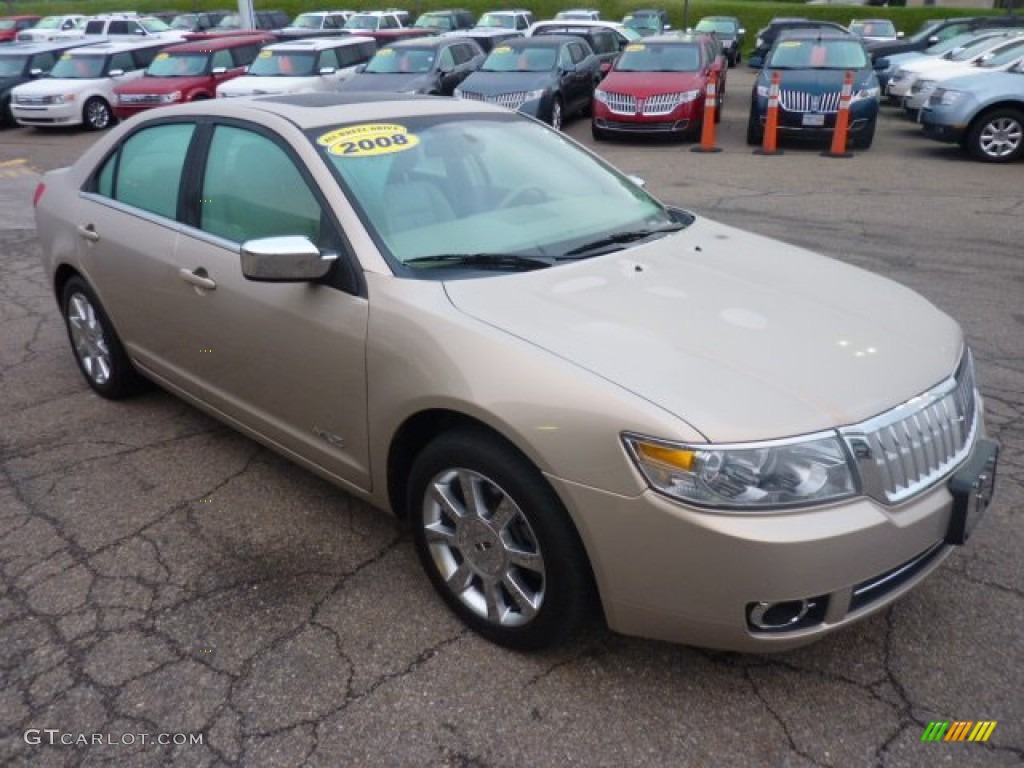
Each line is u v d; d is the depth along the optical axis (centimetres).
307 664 271
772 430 222
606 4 4075
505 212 333
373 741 242
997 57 1397
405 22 2845
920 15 3700
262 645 279
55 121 1661
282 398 331
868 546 225
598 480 230
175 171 380
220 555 327
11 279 705
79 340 470
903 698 254
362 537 338
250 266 279
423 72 1494
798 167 1151
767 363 246
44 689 261
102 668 270
